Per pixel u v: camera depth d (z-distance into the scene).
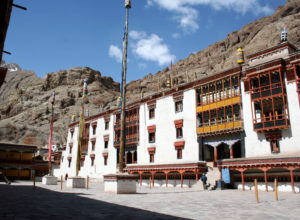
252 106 33.06
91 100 150.62
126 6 25.00
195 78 43.19
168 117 43.72
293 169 24.89
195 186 32.38
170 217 9.76
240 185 30.59
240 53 35.53
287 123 28.86
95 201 14.91
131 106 51.62
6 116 159.50
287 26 110.56
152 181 41.09
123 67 23.89
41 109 140.75
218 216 10.25
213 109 37.12
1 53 8.67
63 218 8.84
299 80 29.05
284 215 10.80
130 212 10.78
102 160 57.34
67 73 174.38
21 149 59.84
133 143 48.69
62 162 72.38
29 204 12.52
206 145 38.56
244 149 33.09
